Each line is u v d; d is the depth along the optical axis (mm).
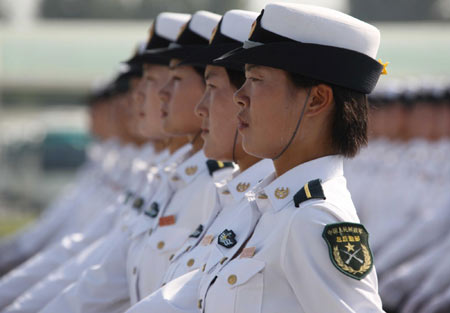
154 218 9914
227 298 6902
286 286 6719
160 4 83250
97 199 22156
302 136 6961
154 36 11102
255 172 8141
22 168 47156
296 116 6914
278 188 6977
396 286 20391
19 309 11680
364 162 26578
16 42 46375
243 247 7223
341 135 6922
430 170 23578
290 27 6883
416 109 24344
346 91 6887
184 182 9562
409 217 24156
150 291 9477
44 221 25219
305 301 6586
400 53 39031
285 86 6898
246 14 8656
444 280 19734
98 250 11688
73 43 46312
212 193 9211
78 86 46875
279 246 6703
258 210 7266
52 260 13562
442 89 23906
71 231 23203
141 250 9711
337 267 6344
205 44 9797
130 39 46219
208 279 7277
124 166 20203
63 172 47375
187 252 8406
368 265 6418
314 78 6816
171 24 10969
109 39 46312
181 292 7766
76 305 10391
